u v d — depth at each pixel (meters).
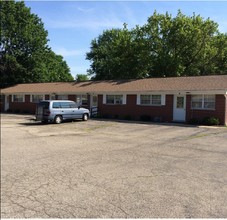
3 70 50.06
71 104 26.58
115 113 30.38
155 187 7.02
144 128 21.02
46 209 5.85
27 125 24.19
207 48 42.78
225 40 43.81
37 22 53.59
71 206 5.95
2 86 50.56
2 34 48.94
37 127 22.61
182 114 25.50
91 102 32.78
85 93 33.00
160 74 43.25
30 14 51.75
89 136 17.23
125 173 8.40
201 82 25.94
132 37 46.91
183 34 41.12
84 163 9.83
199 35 41.94
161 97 26.86
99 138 16.33
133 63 46.03
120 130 20.11
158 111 27.06
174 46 42.97
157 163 9.62
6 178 8.16
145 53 44.34
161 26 43.25
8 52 50.50
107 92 30.53
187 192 6.59
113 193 6.66
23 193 6.87
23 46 51.25
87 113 27.84
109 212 5.57
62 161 10.26
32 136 17.42
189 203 5.91
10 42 50.19
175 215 5.33
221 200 6.05
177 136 16.69
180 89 25.17
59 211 5.71
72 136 17.31
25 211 5.77
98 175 8.26
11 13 50.31
